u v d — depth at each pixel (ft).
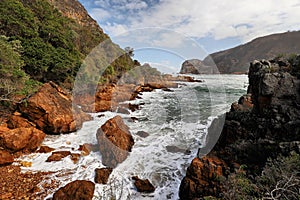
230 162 14.44
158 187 13.96
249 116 17.93
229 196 9.46
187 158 15.97
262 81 16.07
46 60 38.83
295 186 8.23
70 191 13.16
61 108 26.61
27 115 24.89
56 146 22.22
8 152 19.16
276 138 14.05
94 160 17.24
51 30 52.06
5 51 27.25
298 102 14.29
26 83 30.53
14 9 44.91
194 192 12.73
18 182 15.66
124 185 13.93
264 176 9.91
